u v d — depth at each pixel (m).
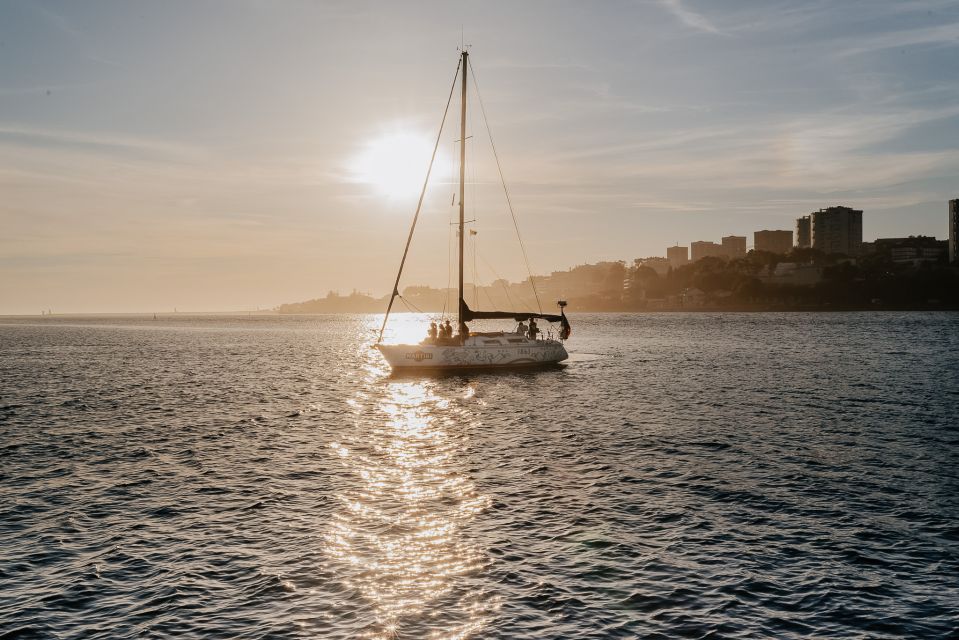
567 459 19.95
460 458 20.36
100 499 16.16
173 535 13.56
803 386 37.31
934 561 11.90
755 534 13.33
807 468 18.55
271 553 12.52
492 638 9.35
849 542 12.86
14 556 12.51
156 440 23.64
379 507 15.33
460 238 45.75
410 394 37.19
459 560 12.09
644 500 15.65
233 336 141.50
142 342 112.31
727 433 23.77
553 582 11.16
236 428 26.19
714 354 62.50
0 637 9.48
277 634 9.48
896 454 20.22
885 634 9.42
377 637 9.38
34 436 24.41
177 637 9.45
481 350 45.59
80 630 9.69
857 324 136.38
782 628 9.61
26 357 72.19
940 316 186.75
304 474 18.52
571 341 88.38
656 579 11.24
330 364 61.66
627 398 33.41
